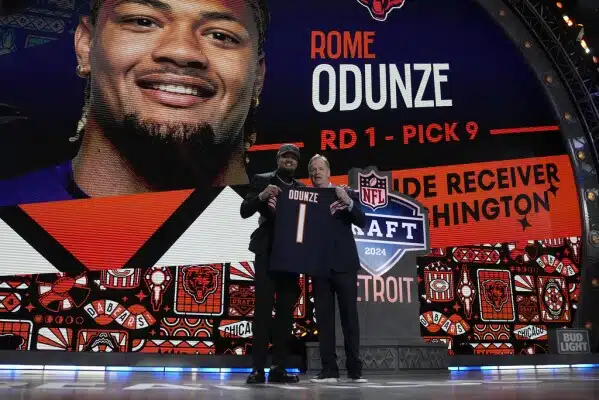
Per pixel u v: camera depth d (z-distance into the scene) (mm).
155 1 5547
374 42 6070
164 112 5344
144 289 4848
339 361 3062
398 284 3225
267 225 2377
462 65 6207
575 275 5758
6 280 4609
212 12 5676
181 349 4742
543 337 5449
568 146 6074
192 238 5117
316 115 5699
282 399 1398
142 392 1663
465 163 5867
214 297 4965
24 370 3535
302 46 5887
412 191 5680
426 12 6309
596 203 5918
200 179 5289
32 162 4949
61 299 4660
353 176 3193
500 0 6465
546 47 6426
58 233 4844
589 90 6430
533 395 1537
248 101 5609
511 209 5820
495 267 5574
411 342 3189
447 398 1424
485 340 5297
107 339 4641
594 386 2025
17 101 5047
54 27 5305
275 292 2441
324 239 2348
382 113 5840
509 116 6133
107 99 5262
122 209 5043
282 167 2408
